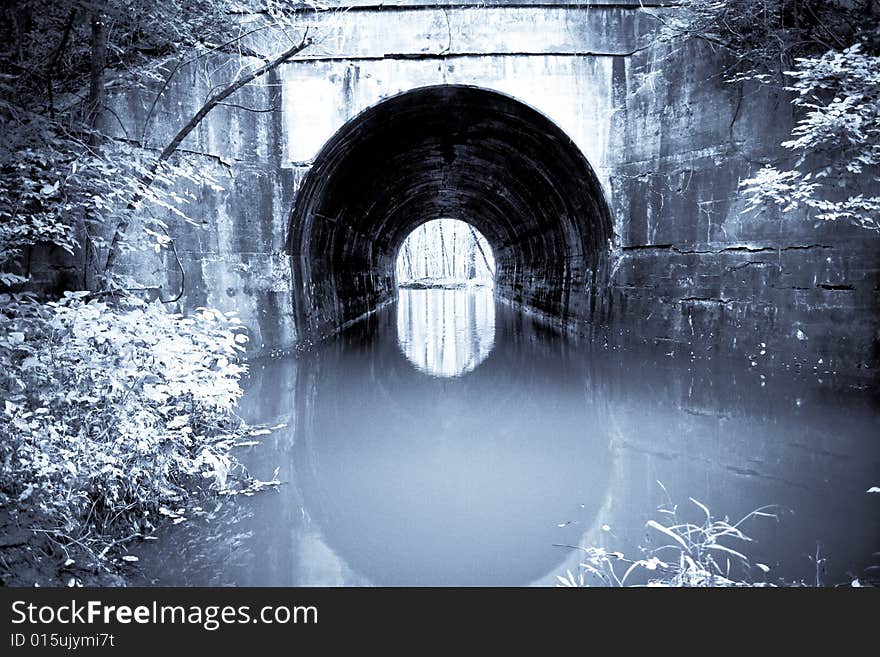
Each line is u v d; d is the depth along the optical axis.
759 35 9.75
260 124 11.70
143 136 8.88
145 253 9.98
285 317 12.39
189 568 4.28
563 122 11.86
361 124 12.43
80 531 4.37
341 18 11.64
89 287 8.81
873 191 8.65
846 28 8.72
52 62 7.34
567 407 8.80
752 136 10.01
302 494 5.63
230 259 11.31
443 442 7.41
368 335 17.67
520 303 27.75
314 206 13.58
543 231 19.92
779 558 4.21
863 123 6.56
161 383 5.27
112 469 4.57
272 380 10.66
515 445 7.21
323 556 4.47
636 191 11.77
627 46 11.62
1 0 7.01
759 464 6.19
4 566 3.75
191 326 6.06
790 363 9.56
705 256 10.73
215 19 8.91
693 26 10.14
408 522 5.06
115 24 7.91
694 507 5.19
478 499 5.54
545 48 11.70
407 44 11.70
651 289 11.65
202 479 5.73
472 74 11.80
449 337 17.28
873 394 8.28
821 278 9.23
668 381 9.85
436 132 15.18
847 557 4.20
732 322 10.35
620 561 4.30
